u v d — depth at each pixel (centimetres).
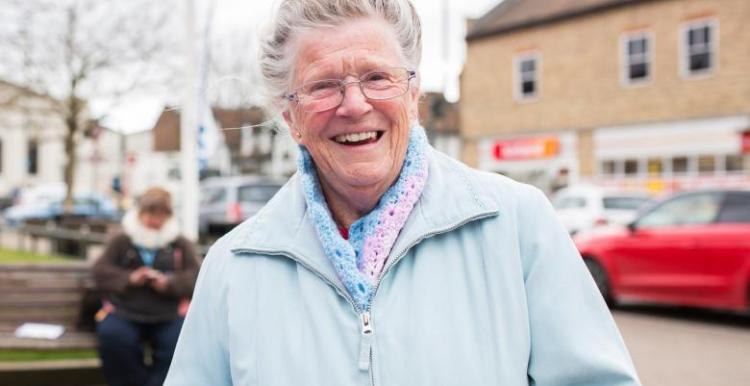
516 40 2589
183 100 767
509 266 152
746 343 738
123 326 458
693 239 825
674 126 2178
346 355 149
